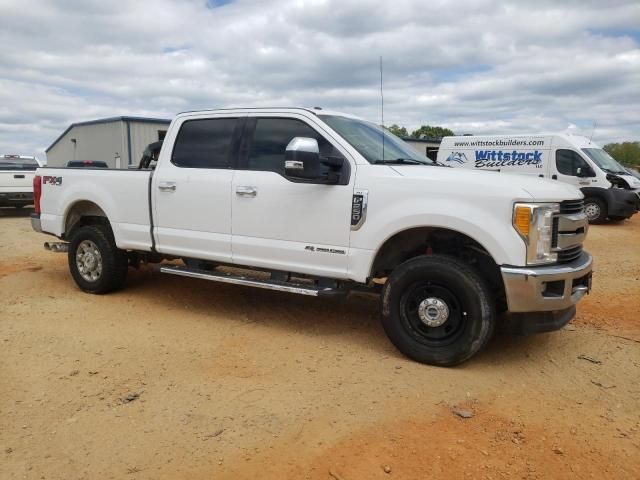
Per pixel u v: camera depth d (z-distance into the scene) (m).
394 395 3.99
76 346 4.91
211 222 5.50
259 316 5.86
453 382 4.23
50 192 6.92
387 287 4.64
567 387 4.20
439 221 4.37
